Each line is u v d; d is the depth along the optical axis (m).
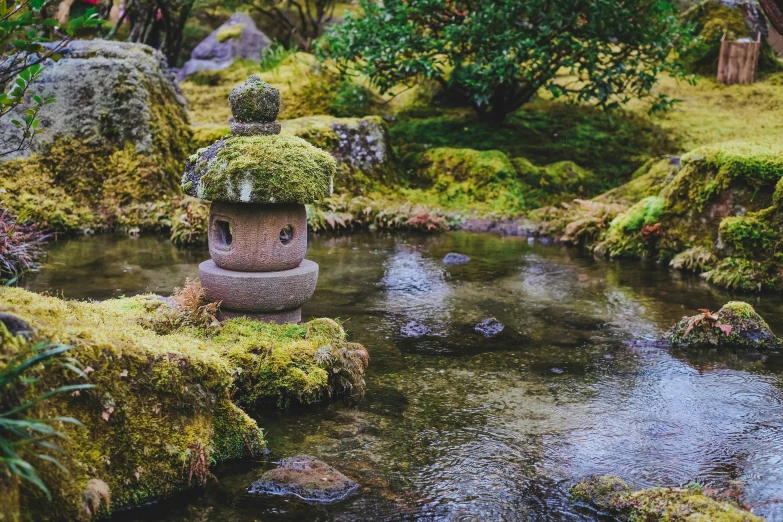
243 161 4.66
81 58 9.85
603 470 3.79
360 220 9.98
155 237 9.20
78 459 3.11
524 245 9.19
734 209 7.86
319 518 3.32
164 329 4.68
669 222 8.40
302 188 4.73
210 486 3.57
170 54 14.01
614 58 10.63
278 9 15.98
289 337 4.71
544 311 6.50
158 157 9.85
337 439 4.08
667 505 3.33
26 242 8.20
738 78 13.62
